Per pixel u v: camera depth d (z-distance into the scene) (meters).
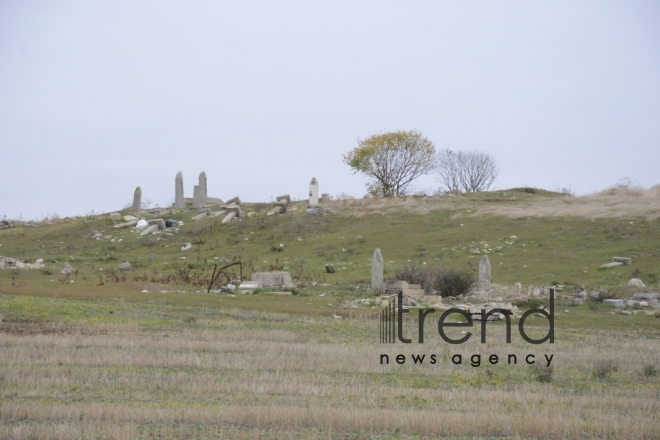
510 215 93.94
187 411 21.48
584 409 23.97
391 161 135.00
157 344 32.84
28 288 54.53
